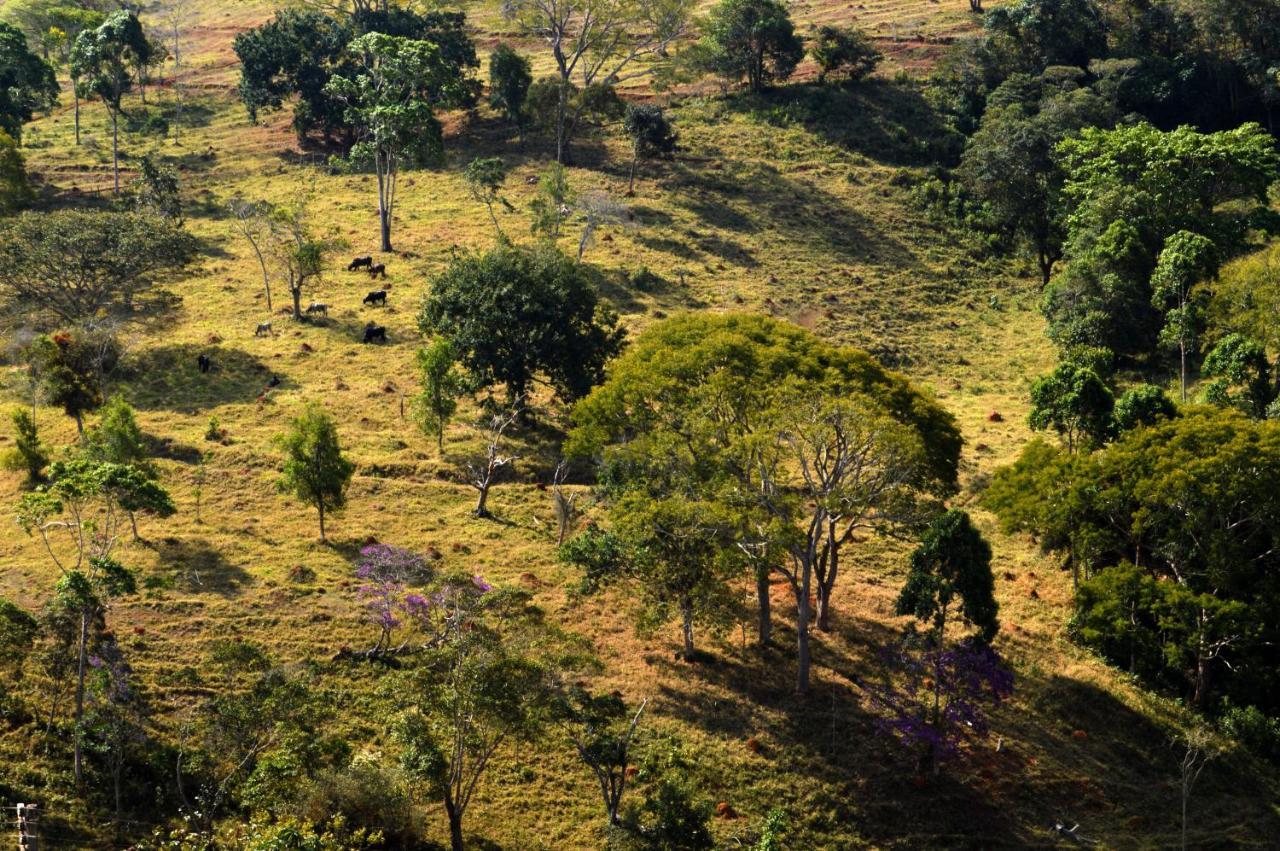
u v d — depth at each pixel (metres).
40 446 76.56
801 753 54.88
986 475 82.25
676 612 63.41
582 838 49.31
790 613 66.31
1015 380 100.94
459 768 47.56
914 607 55.38
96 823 46.56
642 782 52.16
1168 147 105.81
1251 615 59.22
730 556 57.25
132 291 94.50
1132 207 103.88
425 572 64.62
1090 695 61.12
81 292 92.25
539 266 87.06
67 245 90.88
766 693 58.75
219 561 65.06
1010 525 67.50
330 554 67.00
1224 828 54.19
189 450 78.00
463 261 89.94
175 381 89.75
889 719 54.97
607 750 48.53
